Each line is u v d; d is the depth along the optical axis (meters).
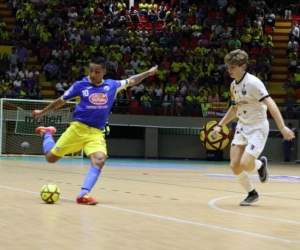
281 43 39.75
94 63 9.03
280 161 33.53
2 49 34.84
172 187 12.53
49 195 8.47
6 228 6.05
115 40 36.41
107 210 7.88
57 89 32.12
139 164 25.45
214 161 31.47
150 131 33.06
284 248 5.24
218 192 11.45
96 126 9.12
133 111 33.06
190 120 33.22
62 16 37.75
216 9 40.41
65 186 11.82
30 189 10.75
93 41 35.44
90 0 39.47
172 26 38.03
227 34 37.75
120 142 33.56
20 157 27.38
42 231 5.89
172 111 33.41
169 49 36.22
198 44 37.00
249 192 9.16
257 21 38.81
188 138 34.06
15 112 29.66
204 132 31.97
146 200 9.46
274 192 11.81
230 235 5.94
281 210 8.49
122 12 39.50
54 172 16.69
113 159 31.20
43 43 35.09
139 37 37.38
